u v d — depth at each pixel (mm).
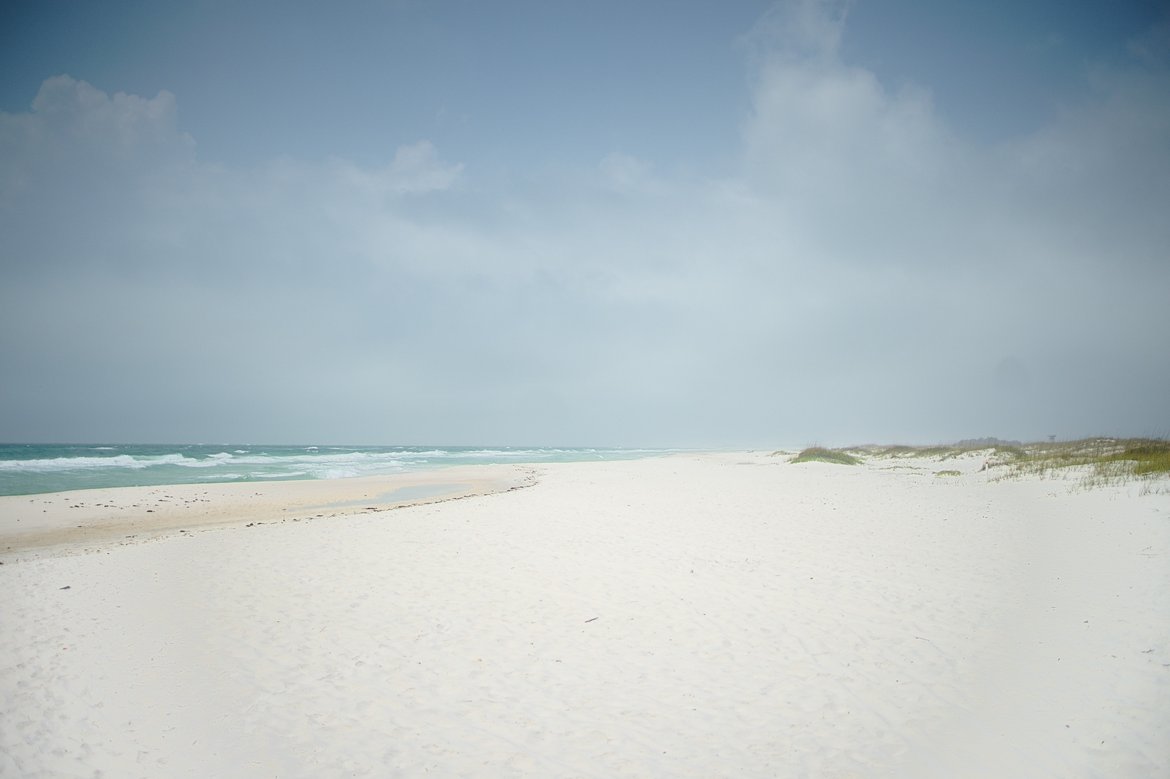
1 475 31172
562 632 7660
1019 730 5172
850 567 10195
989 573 9547
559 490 23875
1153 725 4988
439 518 15852
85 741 5277
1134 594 7820
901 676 6266
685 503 18703
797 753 5035
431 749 5203
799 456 43062
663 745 5215
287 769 4934
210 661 6863
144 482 29234
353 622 8031
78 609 8508
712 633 7520
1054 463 23422
